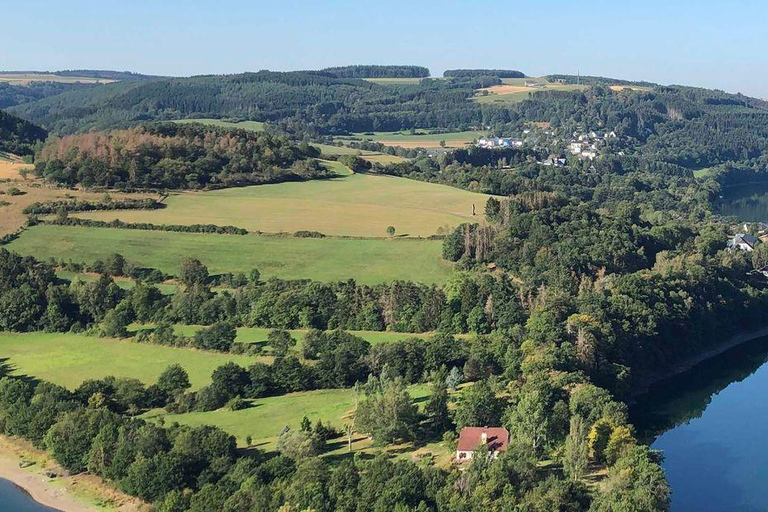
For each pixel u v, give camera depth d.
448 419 140.25
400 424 135.12
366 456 131.25
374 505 109.31
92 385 157.25
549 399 139.38
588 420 134.75
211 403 154.38
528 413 131.62
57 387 156.75
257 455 131.88
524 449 122.56
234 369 160.38
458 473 117.12
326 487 114.69
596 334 175.00
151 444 130.50
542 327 174.50
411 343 171.25
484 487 112.56
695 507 131.88
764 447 154.25
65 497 130.25
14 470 140.25
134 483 125.00
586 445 126.19
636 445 127.94
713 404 176.00
